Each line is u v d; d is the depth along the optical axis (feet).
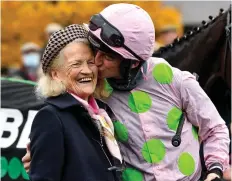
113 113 12.28
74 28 11.69
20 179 18.33
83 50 11.59
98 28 11.65
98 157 11.47
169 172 12.09
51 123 11.27
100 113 11.96
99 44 11.64
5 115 18.45
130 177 12.18
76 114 11.54
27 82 18.61
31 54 29.53
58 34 11.60
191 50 15.37
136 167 12.16
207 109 12.41
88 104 11.63
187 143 12.25
